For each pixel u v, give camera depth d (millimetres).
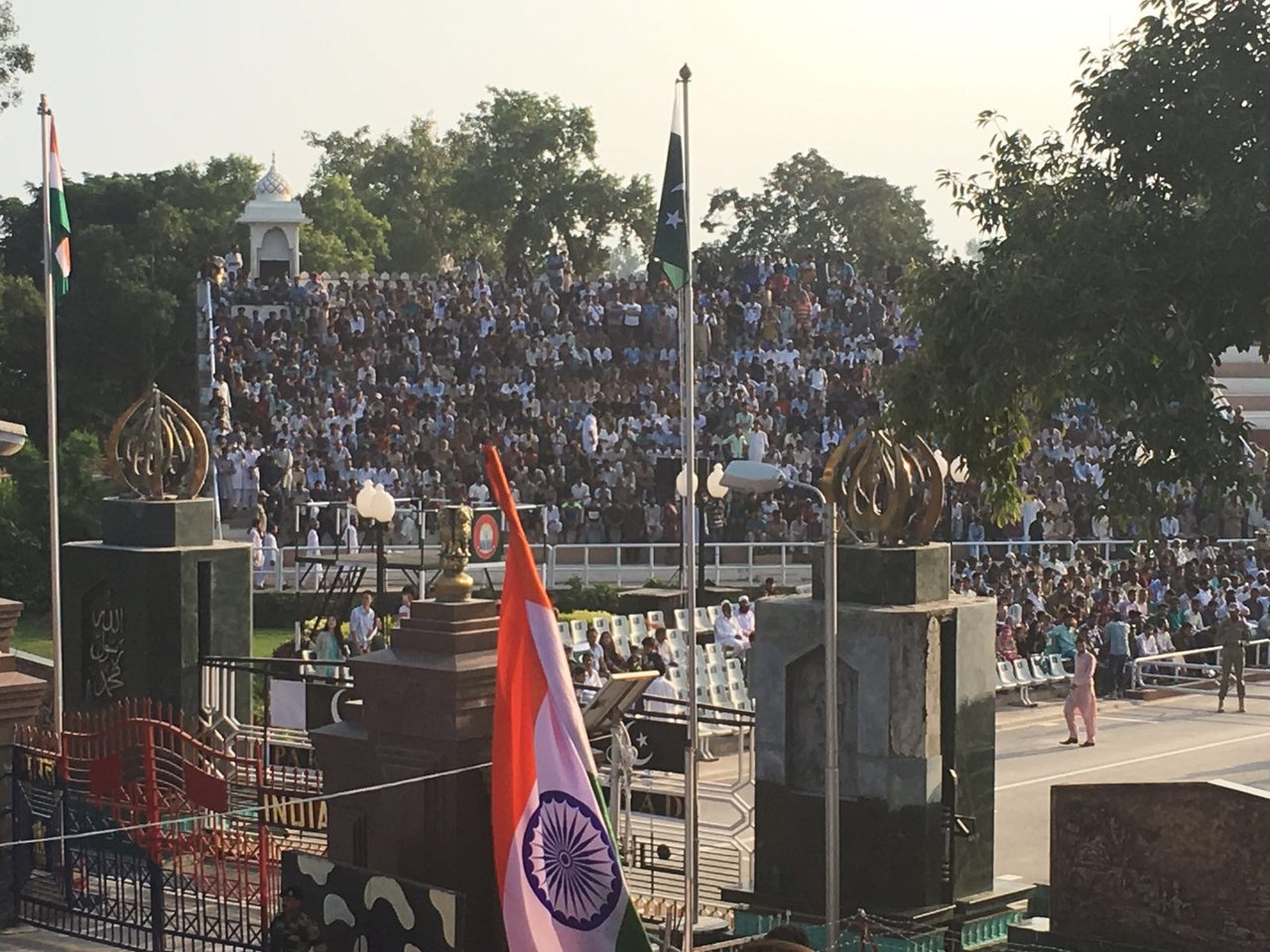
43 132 45469
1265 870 31000
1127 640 73375
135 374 140250
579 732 23844
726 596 82188
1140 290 34719
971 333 35688
